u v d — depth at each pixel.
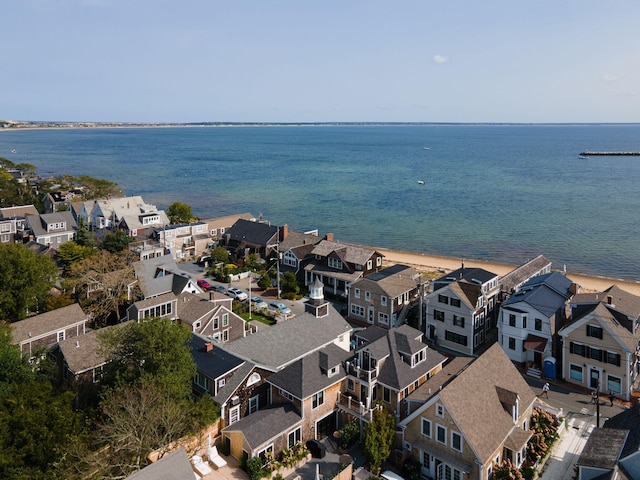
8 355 41.59
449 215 148.75
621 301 51.34
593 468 31.84
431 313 62.25
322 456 39.28
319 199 179.25
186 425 38.12
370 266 80.38
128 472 34.19
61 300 64.62
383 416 37.66
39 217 105.12
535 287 58.84
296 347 49.22
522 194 179.88
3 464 30.28
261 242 95.31
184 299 63.09
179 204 126.19
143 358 40.53
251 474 35.88
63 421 34.31
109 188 165.62
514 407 38.56
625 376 47.03
